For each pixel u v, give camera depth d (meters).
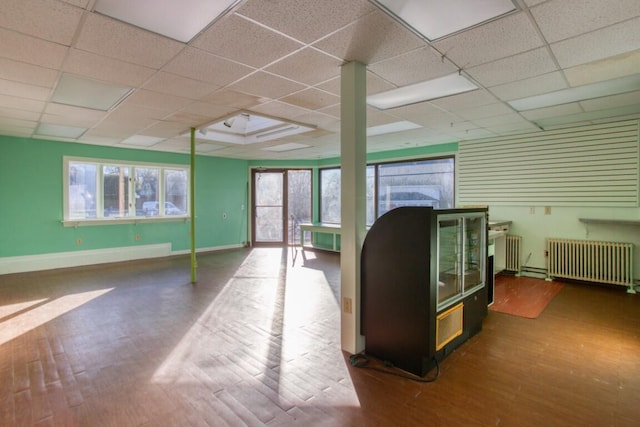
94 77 3.08
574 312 3.94
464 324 3.05
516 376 2.52
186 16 2.07
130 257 7.15
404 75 3.06
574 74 3.04
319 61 2.75
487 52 2.60
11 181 5.88
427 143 6.65
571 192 5.19
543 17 2.09
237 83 3.26
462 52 2.60
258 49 2.53
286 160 9.27
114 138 6.09
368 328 2.83
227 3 1.93
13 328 3.44
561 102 3.90
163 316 3.79
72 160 6.47
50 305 4.17
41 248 6.17
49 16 2.06
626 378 2.49
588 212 5.07
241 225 9.23
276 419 2.03
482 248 3.40
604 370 2.61
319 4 1.94
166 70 2.93
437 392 2.32
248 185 9.36
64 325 3.52
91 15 2.05
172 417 2.04
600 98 3.75
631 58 2.70
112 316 3.79
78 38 2.34
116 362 2.73
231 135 6.47
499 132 5.59
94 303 4.25
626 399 2.23
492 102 3.91
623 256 4.76
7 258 5.85
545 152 5.39
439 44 2.46
